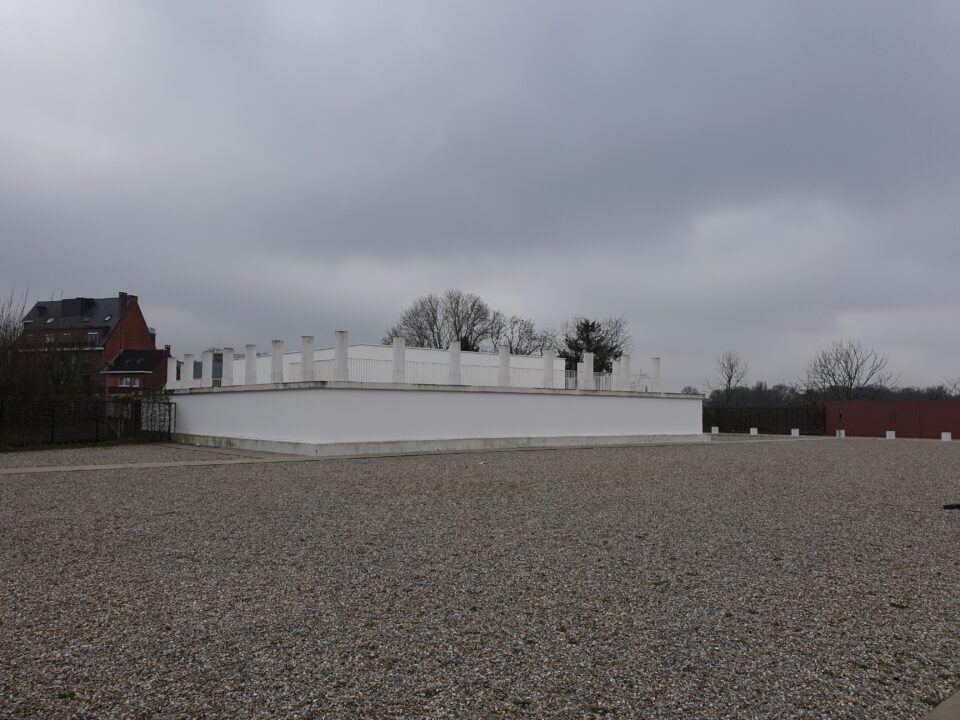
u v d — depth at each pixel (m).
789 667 4.33
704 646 4.68
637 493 12.44
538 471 16.59
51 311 69.31
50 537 8.30
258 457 21.34
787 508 10.75
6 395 28.97
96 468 17.08
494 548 7.69
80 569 6.75
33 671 4.24
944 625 5.14
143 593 5.92
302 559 7.15
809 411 44.72
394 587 6.11
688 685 4.06
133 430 30.66
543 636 4.87
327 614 5.35
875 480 14.98
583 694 3.94
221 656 4.48
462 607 5.52
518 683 4.08
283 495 12.07
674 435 33.66
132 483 13.91
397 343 25.47
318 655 4.50
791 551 7.62
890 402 41.38
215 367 45.09
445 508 10.58
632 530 8.80
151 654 4.52
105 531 8.67
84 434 29.03
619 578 6.43
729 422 48.41
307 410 23.41
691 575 6.55
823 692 3.97
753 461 20.09
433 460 20.17
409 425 25.11
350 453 22.91
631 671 4.26
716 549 7.70
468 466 18.03
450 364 27.33
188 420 31.95
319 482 14.12
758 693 3.95
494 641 4.77
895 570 6.79
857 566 6.94
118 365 64.00
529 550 7.60
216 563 6.98
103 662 4.38
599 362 65.94
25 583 6.24
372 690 3.98
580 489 13.00
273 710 3.72
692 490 12.91
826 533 8.68
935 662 4.42
